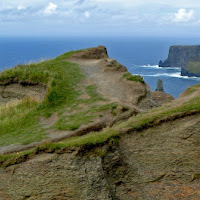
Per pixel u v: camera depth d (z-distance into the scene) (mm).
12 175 11555
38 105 19906
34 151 12211
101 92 22234
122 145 12758
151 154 12688
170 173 12328
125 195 11734
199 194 11727
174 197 11812
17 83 24953
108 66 28094
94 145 12102
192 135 12742
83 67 28172
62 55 32250
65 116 18312
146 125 13328
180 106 14422
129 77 24234
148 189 12008
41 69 26156
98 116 17781
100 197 10977
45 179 11305
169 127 13211
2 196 11102
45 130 16547
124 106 18906
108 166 11898
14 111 20328
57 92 21484
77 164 11562
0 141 15492
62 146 12047
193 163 12367
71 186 11086
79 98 21172
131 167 12359
